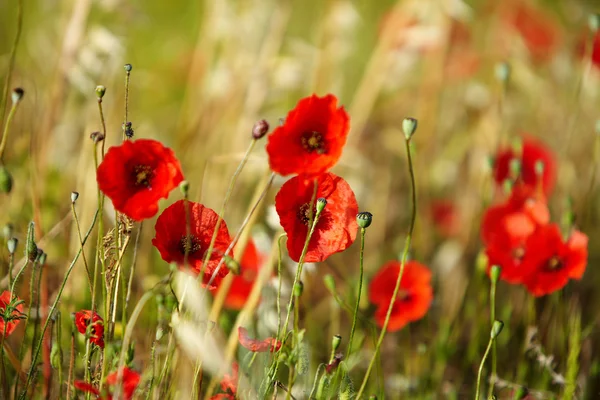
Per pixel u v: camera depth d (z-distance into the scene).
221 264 1.75
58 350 1.79
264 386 1.81
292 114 1.74
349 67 3.18
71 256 2.05
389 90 2.79
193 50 3.09
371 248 2.42
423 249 2.36
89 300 1.98
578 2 3.21
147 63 3.18
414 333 2.16
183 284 1.82
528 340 1.98
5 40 2.95
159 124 2.84
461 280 2.22
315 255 1.78
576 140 2.71
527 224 1.95
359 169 2.45
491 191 2.38
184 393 1.86
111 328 1.79
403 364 2.10
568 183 2.32
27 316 1.79
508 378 2.04
